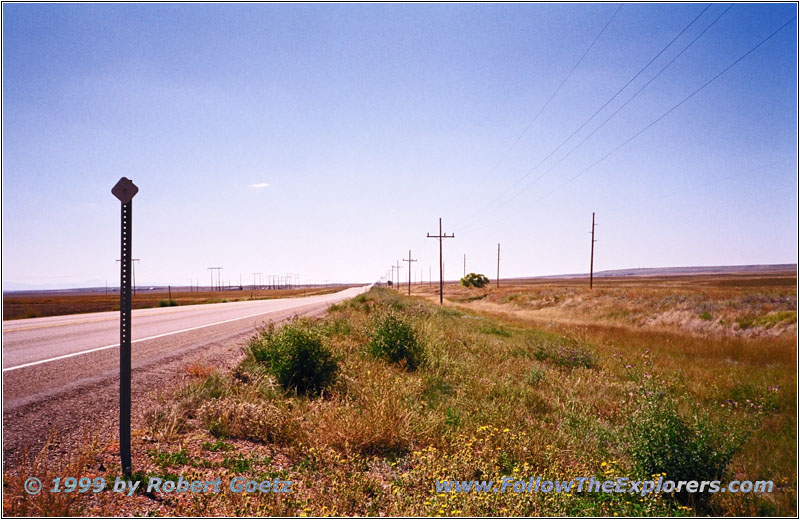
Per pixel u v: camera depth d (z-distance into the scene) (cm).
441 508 418
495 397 942
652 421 614
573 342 1786
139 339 1353
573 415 848
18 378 773
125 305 438
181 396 688
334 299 5809
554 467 548
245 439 591
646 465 591
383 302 2931
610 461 610
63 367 880
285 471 497
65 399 658
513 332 2370
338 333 1535
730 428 675
